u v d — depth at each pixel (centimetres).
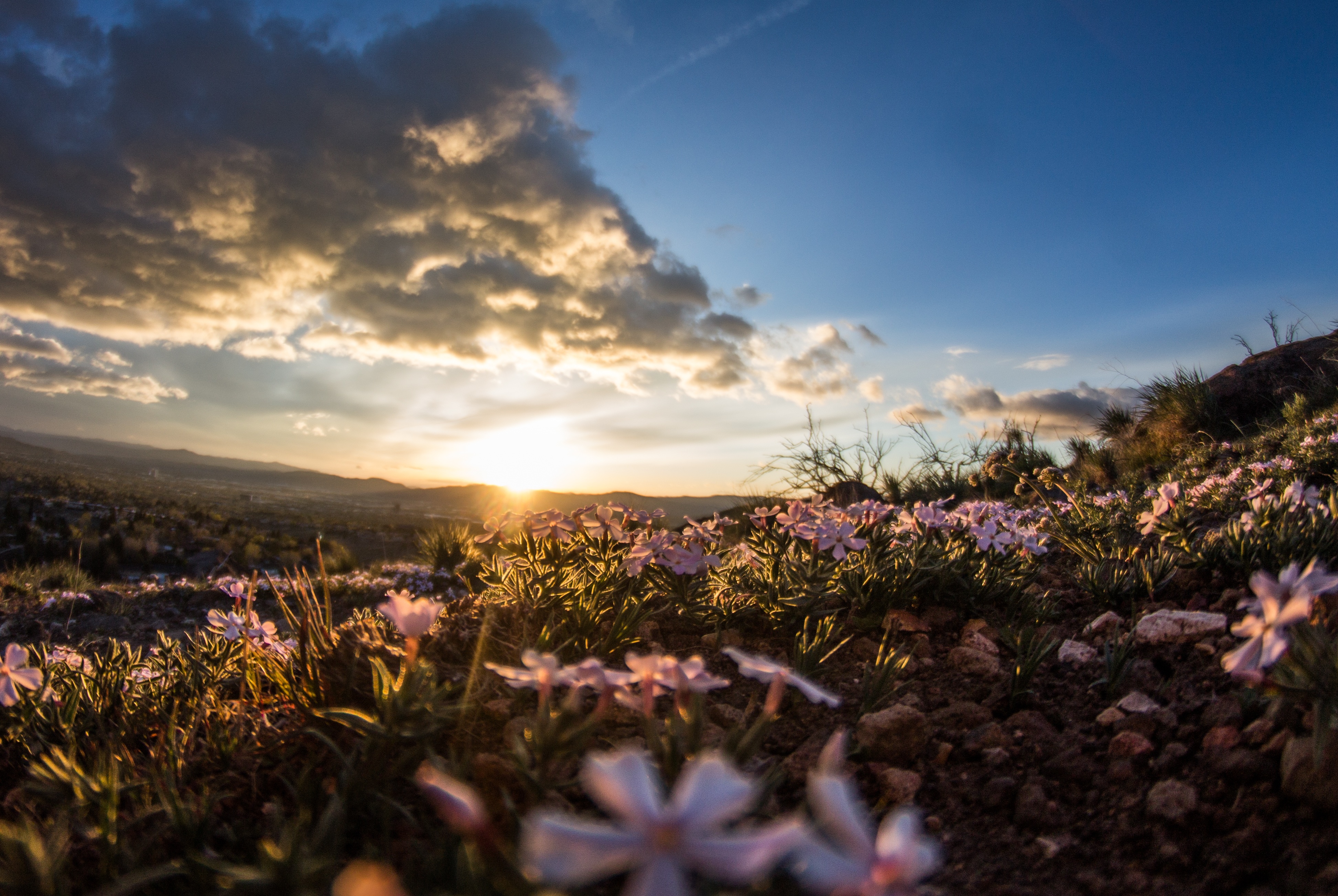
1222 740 205
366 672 246
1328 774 168
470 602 394
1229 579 329
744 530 635
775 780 179
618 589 372
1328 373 927
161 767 207
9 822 200
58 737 257
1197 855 172
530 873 104
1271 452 731
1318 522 316
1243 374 1002
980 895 173
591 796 195
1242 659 170
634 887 73
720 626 355
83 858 176
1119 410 1231
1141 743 216
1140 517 387
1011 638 313
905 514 425
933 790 218
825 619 338
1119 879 171
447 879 150
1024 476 632
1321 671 181
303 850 138
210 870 152
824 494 1070
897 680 299
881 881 78
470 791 186
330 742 189
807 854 80
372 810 183
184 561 1864
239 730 237
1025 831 195
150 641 724
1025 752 230
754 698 280
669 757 156
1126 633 311
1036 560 460
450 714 205
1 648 626
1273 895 154
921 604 381
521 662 289
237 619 340
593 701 262
